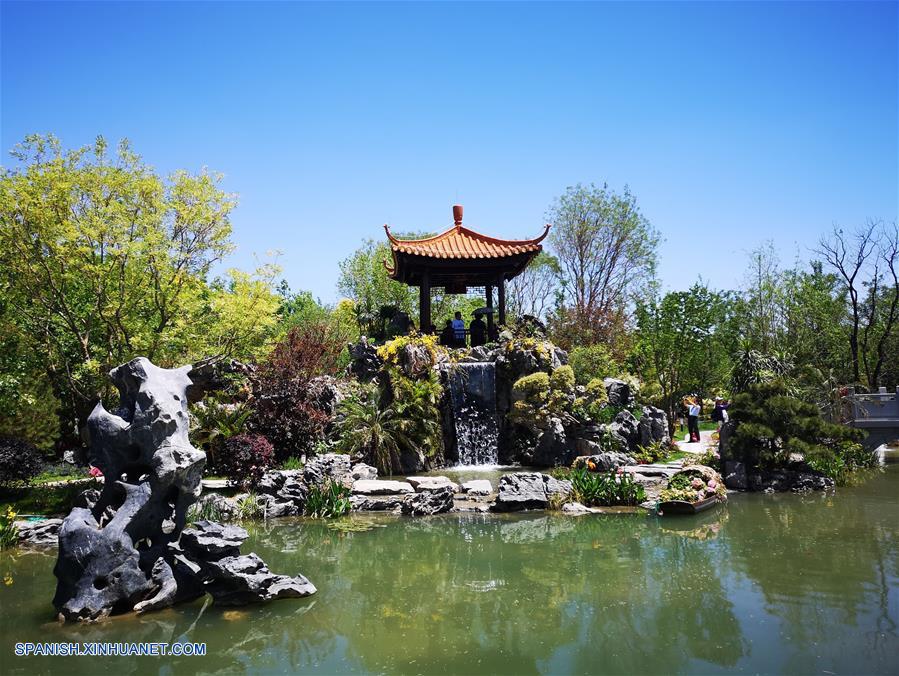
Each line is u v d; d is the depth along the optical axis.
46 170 17.36
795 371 31.03
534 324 29.52
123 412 10.18
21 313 18.97
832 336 42.00
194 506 14.93
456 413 24.12
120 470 9.84
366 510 16.77
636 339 37.03
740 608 9.28
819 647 7.93
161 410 9.70
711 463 21.14
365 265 44.31
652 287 45.56
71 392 20.05
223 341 19.86
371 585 10.64
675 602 9.61
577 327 40.31
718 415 28.77
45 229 17.25
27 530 13.84
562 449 23.27
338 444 21.25
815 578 10.63
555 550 12.79
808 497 18.28
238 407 20.14
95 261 18.58
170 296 19.52
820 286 44.31
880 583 10.30
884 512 16.11
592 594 10.05
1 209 16.84
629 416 24.52
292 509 16.28
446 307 43.97
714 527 14.59
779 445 20.11
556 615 9.19
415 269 29.78
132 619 9.06
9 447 16.83
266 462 17.73
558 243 47.91
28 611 9.43
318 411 21.17
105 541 9.20
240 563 9.80
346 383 24.55
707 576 10.85
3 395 16.88
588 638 8.36
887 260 40.50
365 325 33.31
